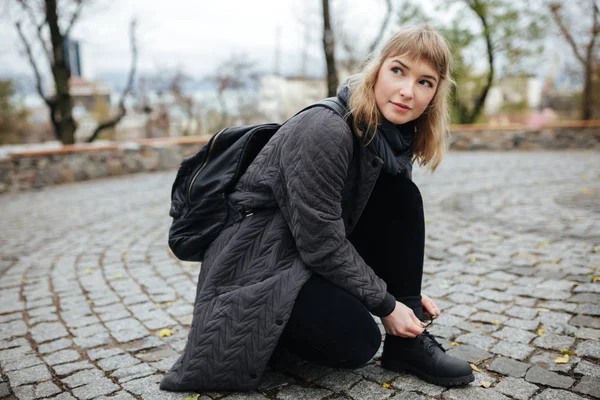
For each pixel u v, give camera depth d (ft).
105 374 6.77
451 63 5.67
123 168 31.99
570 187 21.75
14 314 9.32
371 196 5.93
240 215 5.74
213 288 5.65
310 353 5.77
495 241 13.37
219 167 5.90
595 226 14.44
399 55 5.28
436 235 14.32
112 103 69.05
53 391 6.33
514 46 50.96
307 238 5.22
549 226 14.74
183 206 6.16
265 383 6.18
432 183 24.34
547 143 39.73
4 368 7.04
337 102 5.50
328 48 37.52
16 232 17.03
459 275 10.64
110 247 14.44
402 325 5.65
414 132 6.08
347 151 5.24
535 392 5.80
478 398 5.68
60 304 9.78
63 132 37.96
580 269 10.52
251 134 5.77
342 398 5.79
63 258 13.43
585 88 47.93
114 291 10.48
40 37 37.60
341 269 5.30
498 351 6.95
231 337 5.45
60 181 29.04
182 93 76.28
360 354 5.65
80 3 36.91
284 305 5.33
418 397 5.74
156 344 7.77
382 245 6.00
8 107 52.75
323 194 5.17
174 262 12.63
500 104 57.98
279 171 5.36
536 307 8.56
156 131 75.00
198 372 5.63
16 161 27.27
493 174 26.81
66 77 37.68
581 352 6.77
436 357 5.98
